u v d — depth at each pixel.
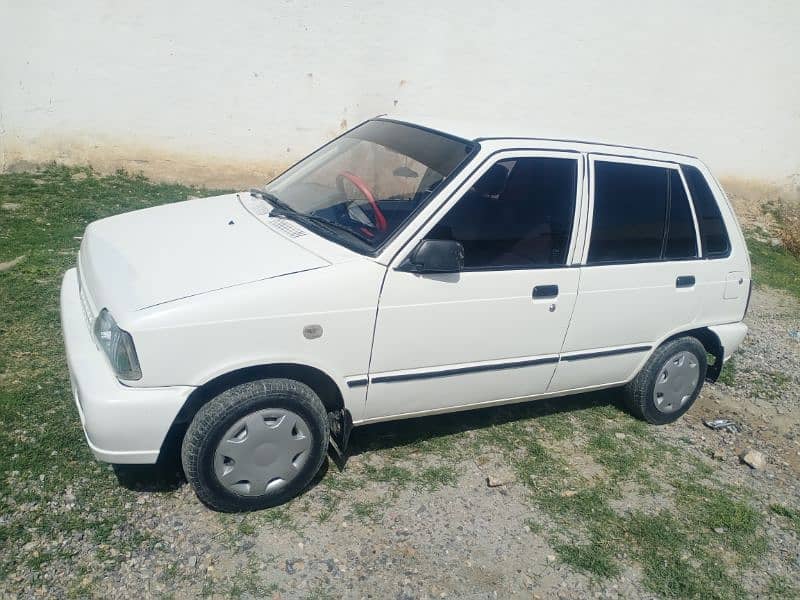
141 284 3.18
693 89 10.52
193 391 3.09
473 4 9.18
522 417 4.71
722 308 4.83
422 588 3.12
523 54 9.61
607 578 3.36
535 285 3.88
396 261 3.46
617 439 4.62
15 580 2.83
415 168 3.88
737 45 10.42
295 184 4.32
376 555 3.27
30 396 3.99
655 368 4.64
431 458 4.07
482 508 3.71
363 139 4.41
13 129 8.16
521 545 3.49
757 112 10.92
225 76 8.63
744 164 11.23
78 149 8.44
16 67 7.96
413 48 9.16
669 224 4.46
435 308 3.58
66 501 3.28
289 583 3.03
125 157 8.60
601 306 4.19
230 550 3.16
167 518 3.29
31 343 4.61
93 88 8.27
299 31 8.70
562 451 4.38
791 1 10.38
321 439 3.45
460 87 9.52
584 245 4.07
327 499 3.58
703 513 3.95
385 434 4.24
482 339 3.80
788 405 5.54
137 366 2.97
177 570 3.01
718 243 4.74
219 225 3.82
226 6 8.38
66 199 7.62
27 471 3.41
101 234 3.87
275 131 9.01
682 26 10.11
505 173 3.83
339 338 3.35
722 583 3.45
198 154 8.82
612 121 10.34
